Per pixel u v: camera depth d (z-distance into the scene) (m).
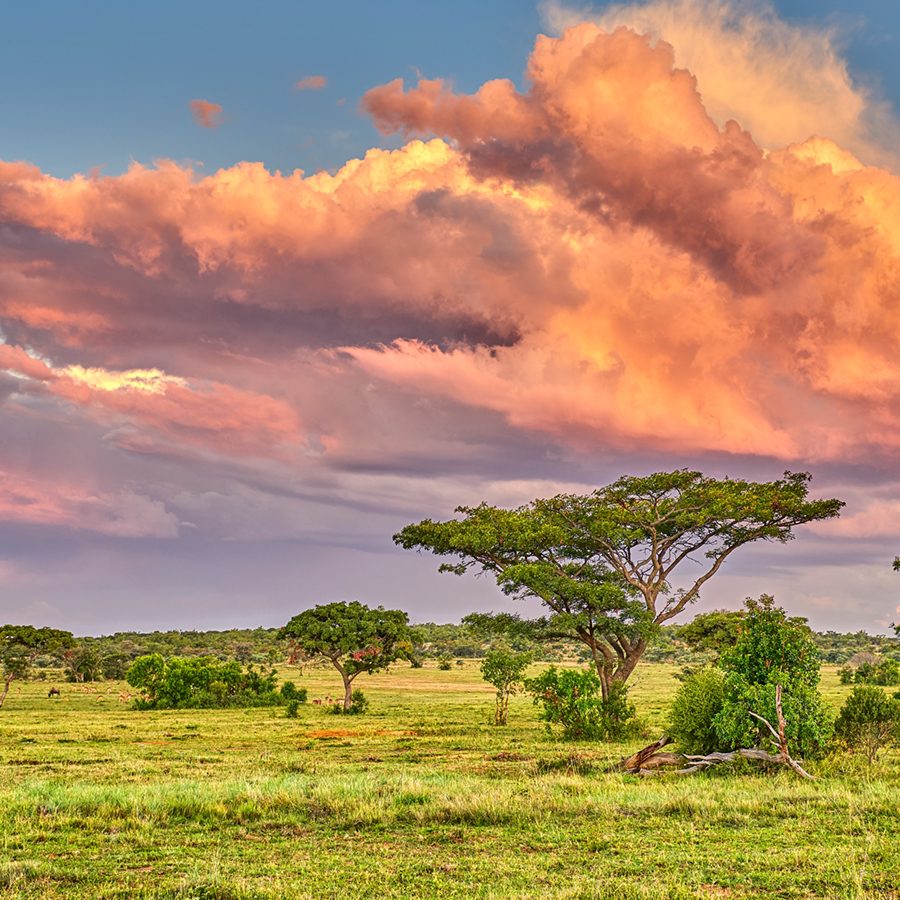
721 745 24.41
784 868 12.10
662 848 13.62
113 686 109.50
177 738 40.78
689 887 11.21
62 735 42.56
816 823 15.30
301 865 12.88
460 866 12.72
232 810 16.97
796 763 22.17
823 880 11.38
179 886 11.52
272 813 16.97
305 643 64.56
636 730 38.56
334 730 45.34
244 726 49.06
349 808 17.12
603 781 21.83
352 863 13.03
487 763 28.14
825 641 181.38
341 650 65.06
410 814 16.44
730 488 47.44
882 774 21.88
